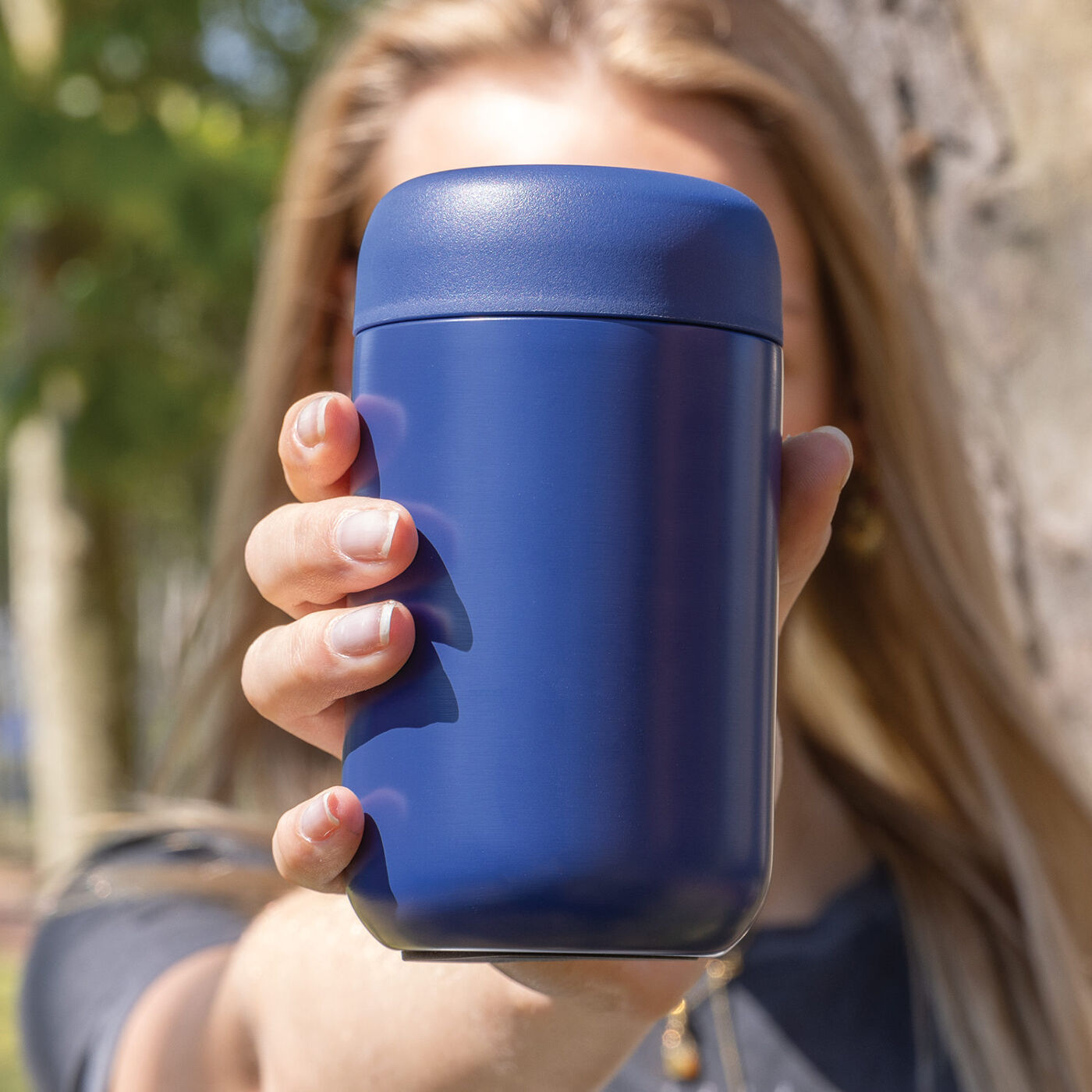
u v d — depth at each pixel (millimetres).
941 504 1325
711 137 1145
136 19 5305
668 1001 763
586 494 595
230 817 1462
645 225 609
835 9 1823
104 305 5520
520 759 588
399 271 630
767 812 633
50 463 6340
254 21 5520
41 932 1354
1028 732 1406
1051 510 1664
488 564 598
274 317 1459
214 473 6434
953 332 1702
